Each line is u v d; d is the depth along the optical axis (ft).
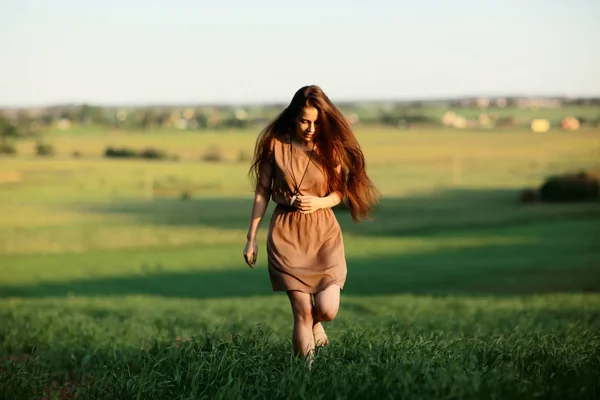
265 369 21.30
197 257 197.57
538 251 179.32
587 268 145.59
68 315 51.42
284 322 46.52
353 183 23.06
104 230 282.56
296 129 22.74
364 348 23.63
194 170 489.67
